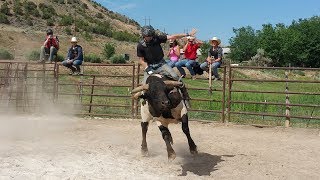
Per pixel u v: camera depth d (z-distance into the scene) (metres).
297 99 18.39
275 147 11.09
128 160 9.43
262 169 8.84
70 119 16.47
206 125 14.95
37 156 9.54
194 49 15.36
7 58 40.25
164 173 8.40
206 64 15.28
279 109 17.00
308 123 15.05
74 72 17.77
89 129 13.95
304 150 10.71
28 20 79.06
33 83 20.47
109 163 9.04
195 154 9.23
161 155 10.05
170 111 8.49
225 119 15.45
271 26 89.50
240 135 12.96
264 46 87.88
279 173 8.56
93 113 17.45
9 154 9.67
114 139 12.03
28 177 7.83
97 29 87.94
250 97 18.66
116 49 69.50
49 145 10.88
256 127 14.57
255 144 11.49
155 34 9.09
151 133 13.14
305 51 87.38
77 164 8.88
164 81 8.37
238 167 8.97
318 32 87.81
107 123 15.47
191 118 16.06
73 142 11.42
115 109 19.02
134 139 12.06
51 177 7.87
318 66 89.25
